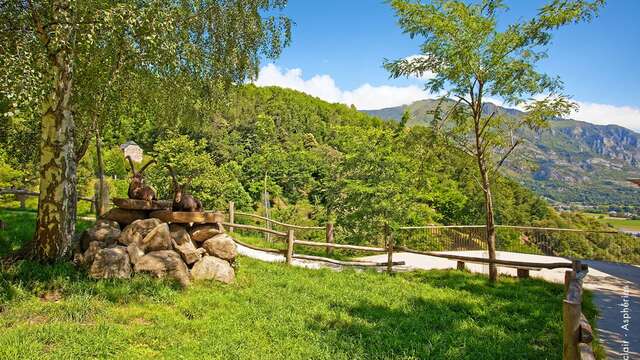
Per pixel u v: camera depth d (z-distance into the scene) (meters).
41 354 5.05
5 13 8.15
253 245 15.02
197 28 12.91
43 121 8.72
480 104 10.92
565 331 4.18
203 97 14.34
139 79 12.59
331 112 113.19
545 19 9.85
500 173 12.23
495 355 5.96
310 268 12.29
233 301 8.07
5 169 22.58
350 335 6.59
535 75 10.66
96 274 8.14
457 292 9.85
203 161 31.73
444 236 19.69
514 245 19.33
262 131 62.84
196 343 5.84
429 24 10.35
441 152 12.01
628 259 16.38
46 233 8.59
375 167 19.09
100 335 5.71
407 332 6.79
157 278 8.53
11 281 7.38
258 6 13.44
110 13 7.99
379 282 10.76
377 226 18.92
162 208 10.40
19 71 6.84
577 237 17.75
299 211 39.28
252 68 14.27
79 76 11.30
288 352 5.72
